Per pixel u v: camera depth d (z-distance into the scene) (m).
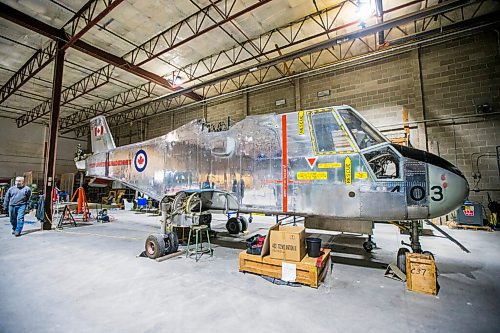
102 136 7.11
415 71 8.84
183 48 9.69
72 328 2.16
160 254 4.22
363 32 6.68
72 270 3.69
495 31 7.79
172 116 16.28
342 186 3.51
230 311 2.45
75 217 9.99
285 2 7.31
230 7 7.39
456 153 8.16
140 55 10.11
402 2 7.22
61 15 7.75
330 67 10.30
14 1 7.14
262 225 8.11
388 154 3.49
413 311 2.45
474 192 7.86
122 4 7.38
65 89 13.63
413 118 8.83
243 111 13.02
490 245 5.15
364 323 2.23
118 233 6.75
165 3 7.34
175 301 2.67
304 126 3.88
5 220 9.48
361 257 4.32
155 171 5.58
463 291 2.92
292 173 3.87
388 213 3.28
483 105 7.76
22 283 3.18
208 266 3.85
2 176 17.28
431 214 3.18
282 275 3.17
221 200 4.61
